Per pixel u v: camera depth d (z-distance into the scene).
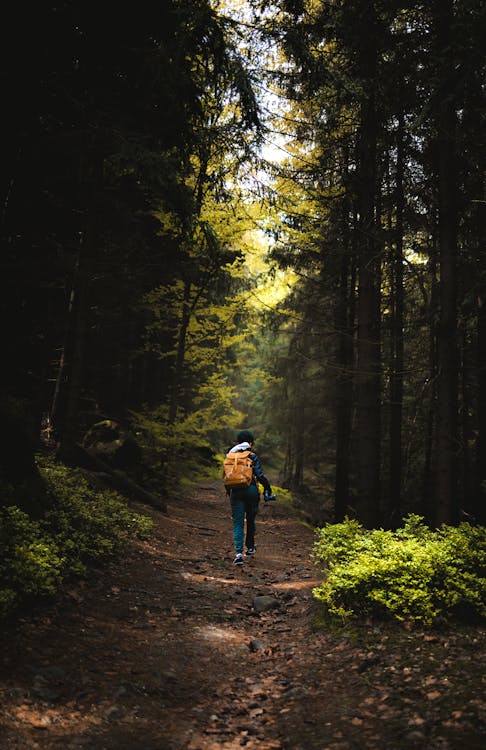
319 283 13.71
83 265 10.04
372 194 10.14
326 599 5.05
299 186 11.62
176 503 14.75
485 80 7.86
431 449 14.02
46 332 12.59
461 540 5.94
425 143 9.73
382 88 8.83
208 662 4.39
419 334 13.03
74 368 10.49
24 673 3.65
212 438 33.59
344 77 7.58
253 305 14.90
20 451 7.42
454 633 4.34
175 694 3.78
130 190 11.34
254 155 8.05
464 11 6.76
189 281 12.88
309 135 11.14
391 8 8.30
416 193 10.45
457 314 8.99
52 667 3.80
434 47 8.23
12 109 6.46
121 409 18.16
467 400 12.10
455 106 8.32
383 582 4.98
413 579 4.93
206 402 20.34
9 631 4.23
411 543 5.82
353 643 4.42
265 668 4.29
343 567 5.50
